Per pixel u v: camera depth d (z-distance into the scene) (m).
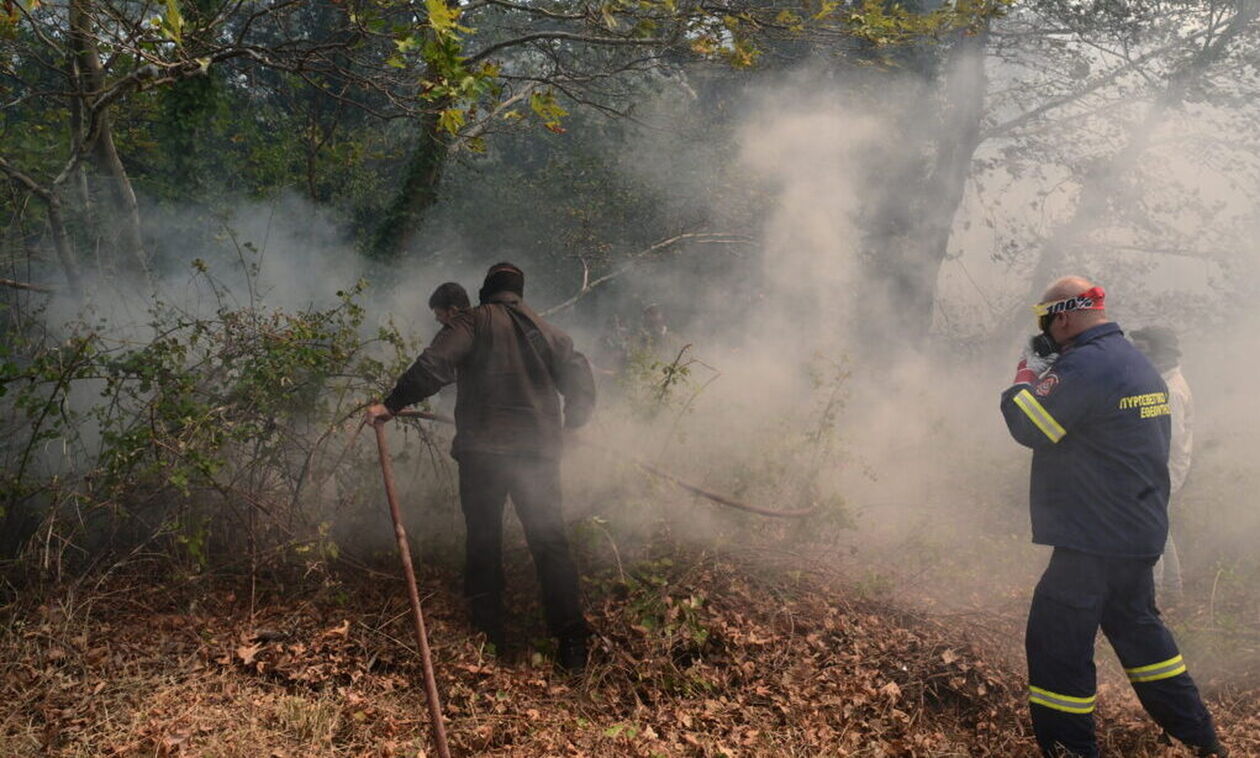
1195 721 3.72
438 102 4.85
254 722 3.42
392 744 3.37
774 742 3.67
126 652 3.84
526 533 4.27
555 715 3.77
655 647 4.18
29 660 3.66
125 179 6.21
